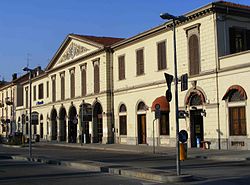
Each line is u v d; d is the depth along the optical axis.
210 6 30.47
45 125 64.19
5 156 29.39
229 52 30.95
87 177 16.30
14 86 81.12
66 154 31.08
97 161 23.70
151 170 16.97
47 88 63.81
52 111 60.66
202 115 31.23
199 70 31.92
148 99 38.34
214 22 30.67
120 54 43.53
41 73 69.44
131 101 41.19
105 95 44.69
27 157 26.94
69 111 54.34
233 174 15.76
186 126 33.03
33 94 70.50
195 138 32.59
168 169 18.36
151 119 37.84
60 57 57.47
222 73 29.75
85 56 49.03
